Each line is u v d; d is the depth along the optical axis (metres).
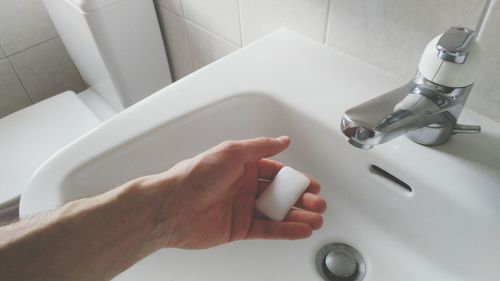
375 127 0.30
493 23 0.35
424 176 0.36
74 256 0.32
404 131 0.32
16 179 0.85
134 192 0.37
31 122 0.98
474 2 0.35
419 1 0.39
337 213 0.47
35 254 0.31
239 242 0.46
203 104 0.46
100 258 0.34
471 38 0.30
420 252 0.41
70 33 0.90
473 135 0.39
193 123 0.46
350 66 0.49
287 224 0.42
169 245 0.41
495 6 0.34
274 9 0.56
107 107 1.06
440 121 0.36
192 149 0.48
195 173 0.39
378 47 0.46
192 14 0.74
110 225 0.35
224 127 0.49
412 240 0.42
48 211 0.34
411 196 0.39
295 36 0.55
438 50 0.30
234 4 0.63
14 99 1.19
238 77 0.49
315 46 0.53
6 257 0.30
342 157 0.43
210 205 0.42
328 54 0.51
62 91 1.28
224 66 0.51
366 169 0.42
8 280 0.30
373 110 0.31
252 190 0.46
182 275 0.42
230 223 0.44
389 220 0.43
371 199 0.44
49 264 0.31
